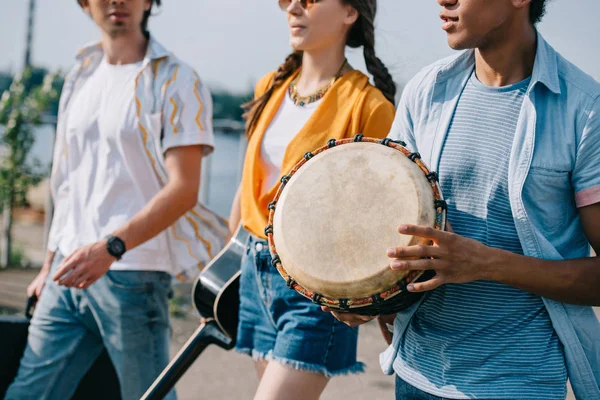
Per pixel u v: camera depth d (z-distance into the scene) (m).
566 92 1.97
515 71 2.04
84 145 3.29
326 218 2.12
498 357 2.01
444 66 2.16
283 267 2.18
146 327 3.20
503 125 2.03
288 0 2.82
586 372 2.01
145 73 3.23
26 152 7.36
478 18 1.96
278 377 2.63
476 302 2.03
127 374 3.20
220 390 4.34
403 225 1.89
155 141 3.19
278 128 2.86
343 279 2.04
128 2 3.25
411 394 2.15
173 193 3.11
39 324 3.32
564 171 1.96
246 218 2.86
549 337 2.01
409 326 2.17
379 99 2.72
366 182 2.11
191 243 3.32
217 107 13.66
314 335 2.63
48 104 7.39
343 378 4.46
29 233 8.89
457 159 2.07
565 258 2.02
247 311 2.86
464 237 1.89
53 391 3.30
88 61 3.45
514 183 1.97
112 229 3.20
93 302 3.20
